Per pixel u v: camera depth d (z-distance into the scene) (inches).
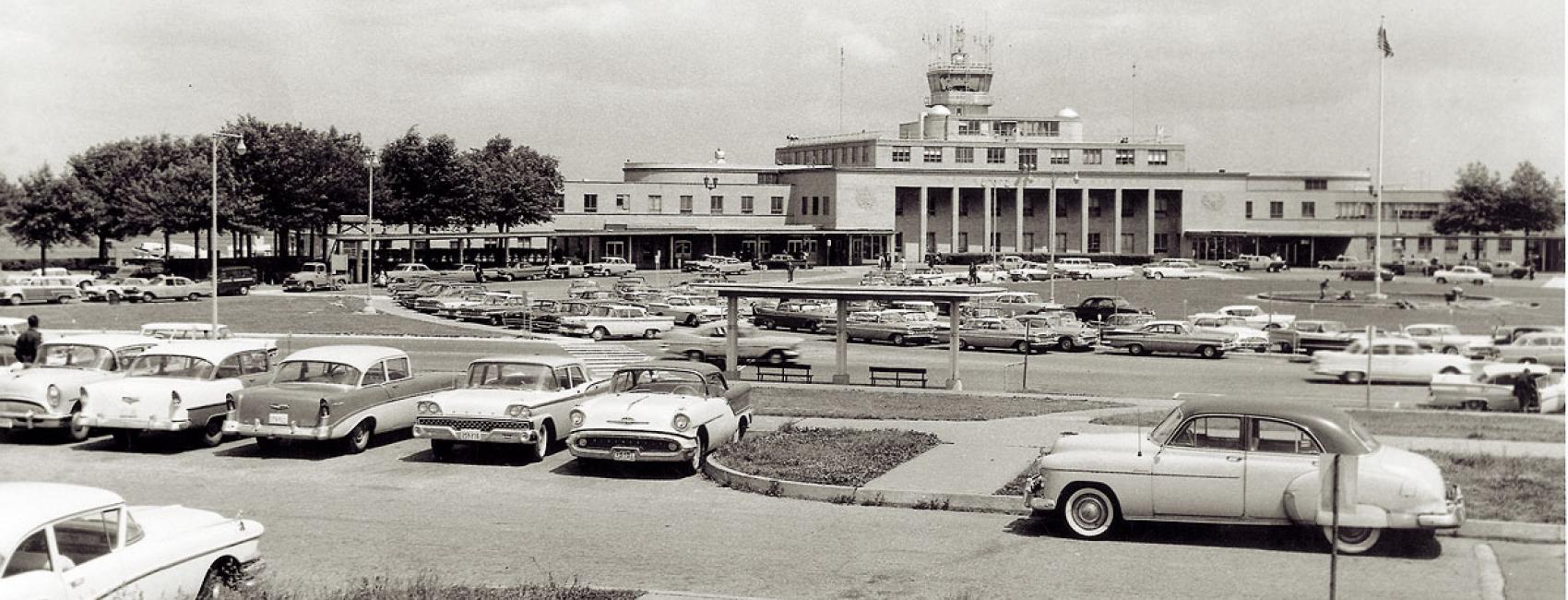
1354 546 569.6
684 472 802.2
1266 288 2829.7
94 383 851.4
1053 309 2261.3
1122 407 1117.1
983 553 583.2
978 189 4581.7
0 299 2393.0
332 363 864.9
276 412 825.5
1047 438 901.2
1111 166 4485.7
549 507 696.4
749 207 4505.4
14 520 395.9
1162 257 4419.3
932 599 507.5
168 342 964.0
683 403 790.5
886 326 1971.0
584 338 1950.1
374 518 665.6
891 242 4434.1
